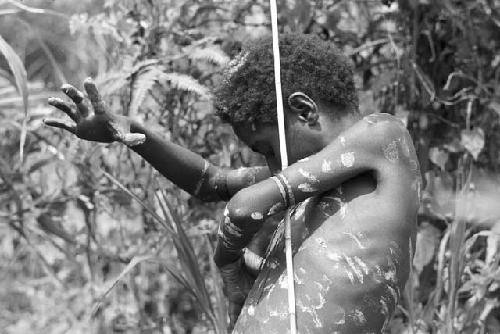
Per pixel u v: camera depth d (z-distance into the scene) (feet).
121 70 12.39
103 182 13.25
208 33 12.92
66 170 13.67
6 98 14.20
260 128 8.26
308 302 7.70
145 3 12.85
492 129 12.85
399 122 8.24
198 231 12.59
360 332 7.70
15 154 13.85
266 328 7.77
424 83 12.48
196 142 13.00
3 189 13.79
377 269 7.73
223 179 9.37
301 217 8.17
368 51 13.02
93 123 8.44
